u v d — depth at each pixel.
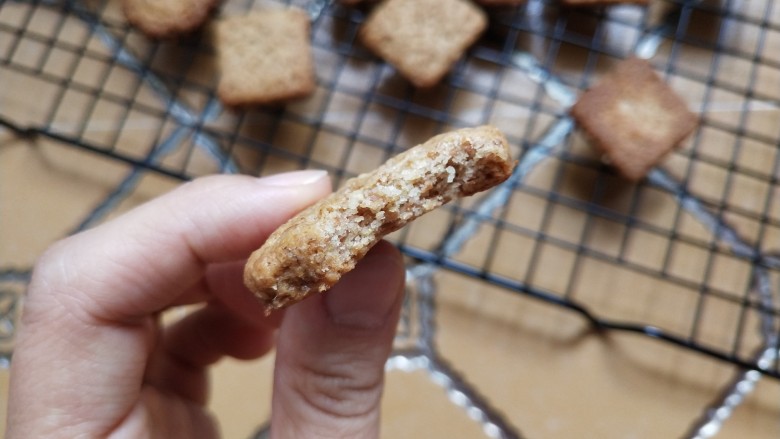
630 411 0.35
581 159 0.36
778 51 0.37
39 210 0.37
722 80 0.37
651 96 0.35
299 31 0.37
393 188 0.23
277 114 0.37
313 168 0.37
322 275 0.22
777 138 0.36
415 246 0.36
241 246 0.28
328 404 0.27
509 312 0.36
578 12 0.38
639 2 0.36
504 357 0.35
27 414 0.26
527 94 0.37
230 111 0.38
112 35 0.38
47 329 0.26
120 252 0.27
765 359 0.35
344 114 0.37
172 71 0.38
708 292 0.35
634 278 0.36
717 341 0.35
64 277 0.26
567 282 0.36
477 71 0.38
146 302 0.27
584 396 0.35
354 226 0.23
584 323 0.36
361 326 0.27
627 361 0.35
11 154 0.37
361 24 0.38
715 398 0.35
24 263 0.36
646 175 0.36
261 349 0.34
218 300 0.33
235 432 0.35
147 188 0.37
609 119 0.35
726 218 0.36
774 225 0.36
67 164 0.37
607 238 0.36
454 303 0.36
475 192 0.24
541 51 0.38
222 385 0.36
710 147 0.36
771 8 0.37
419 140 0.37
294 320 0.27
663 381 0.35
